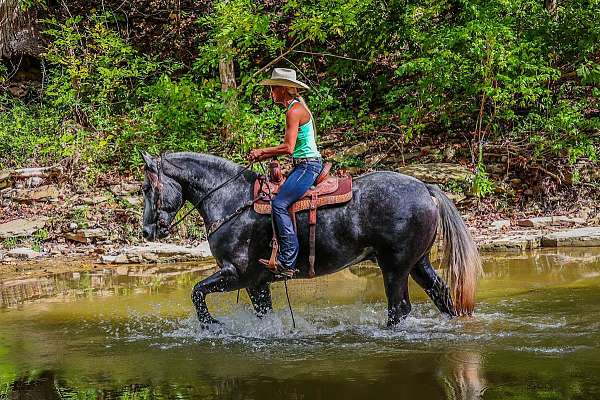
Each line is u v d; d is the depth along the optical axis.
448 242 6.88
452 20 16.36
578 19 14.76
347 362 5.81
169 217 7.14
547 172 13.93
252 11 16.17
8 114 16.97
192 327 7.37
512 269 9.78
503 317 7.14
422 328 6.84
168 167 7.13
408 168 14.28
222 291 7.00
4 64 18.52
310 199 6.67
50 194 14.28
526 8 15.64
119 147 15.66
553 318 7.04
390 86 17.41
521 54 14.54
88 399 5.17
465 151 14.95
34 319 8.02
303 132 6.70
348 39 17.22
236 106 14.91
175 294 9.15
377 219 6.62
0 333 7.40
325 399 4.94
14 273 11.12
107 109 16.22
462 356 5.84
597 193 13.71
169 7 19.59
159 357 6.23
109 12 18.20
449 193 13.67
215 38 15.00
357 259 6.84
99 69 15.78
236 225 6.88
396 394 4.98
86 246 12.83
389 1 16.50
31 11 18.53
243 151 14.43
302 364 5.81
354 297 8.60
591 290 8.29
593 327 6.63
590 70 14.41
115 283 10.06
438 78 14.43
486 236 11.99
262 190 6.84
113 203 13.82
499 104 15.14
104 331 7.35
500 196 13.88
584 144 13.77
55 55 16.48
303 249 6.73
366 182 6.77
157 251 11.83
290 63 16.80
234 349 6.40
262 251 6.86
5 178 14.70
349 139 15.98
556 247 11.44
